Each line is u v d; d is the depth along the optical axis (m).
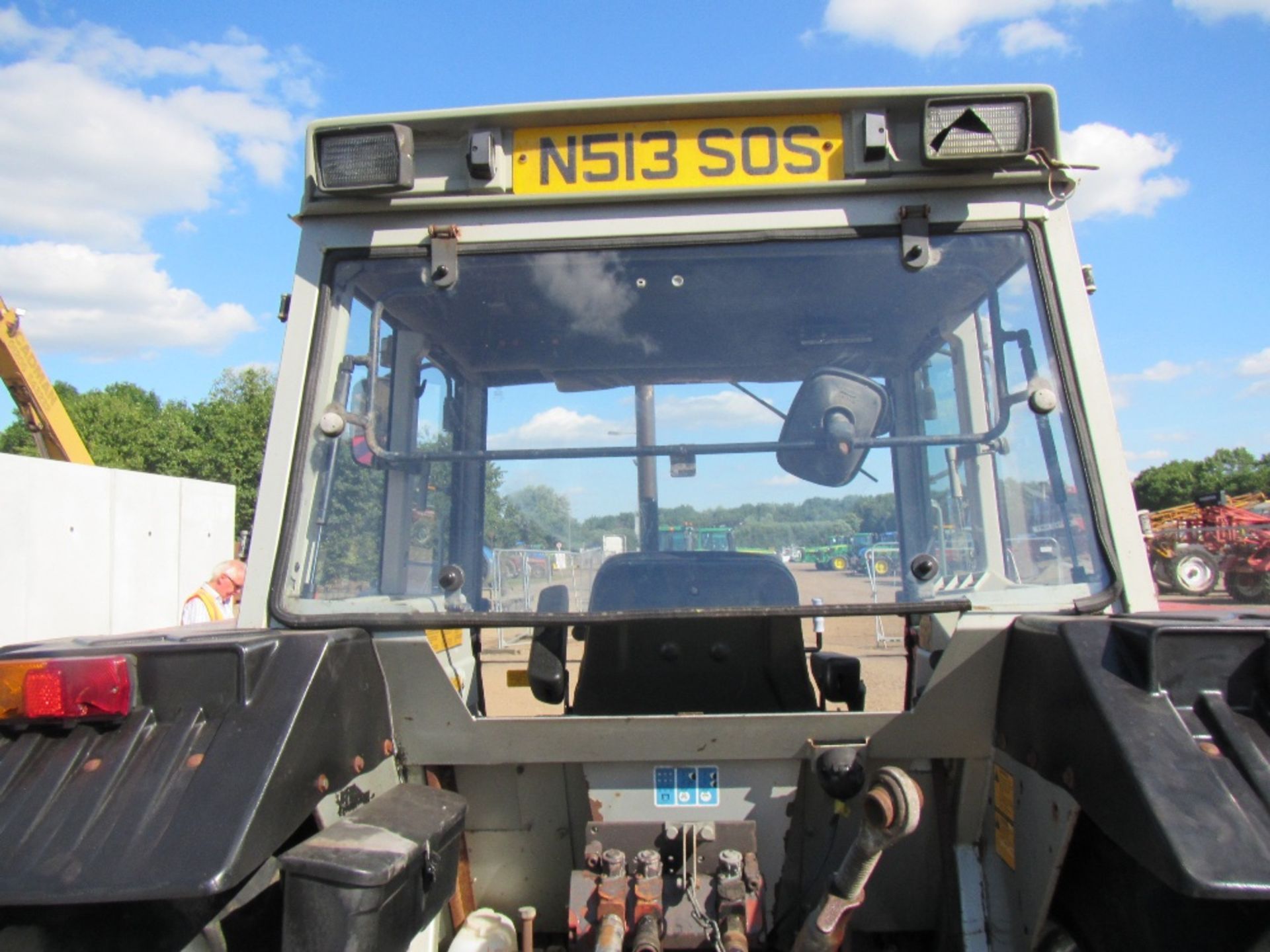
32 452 52.72
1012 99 2.40
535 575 2.67
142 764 1.83
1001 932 2.31
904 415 2.67
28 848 1.71
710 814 2.35
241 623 2.35
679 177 2.50
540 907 2.59
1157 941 1.88
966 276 2.50
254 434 40.62
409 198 2.52
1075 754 1.92
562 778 2.51
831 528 2.61
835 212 2.49
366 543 2.64
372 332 2.58
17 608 11.12
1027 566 2.42
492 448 2.77
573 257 2.52
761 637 2.73
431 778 2.44
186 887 1.62
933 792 2.46
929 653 2.39
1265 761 1.71
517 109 2.47
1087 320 2.43
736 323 2.70
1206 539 24.28
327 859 1.83
